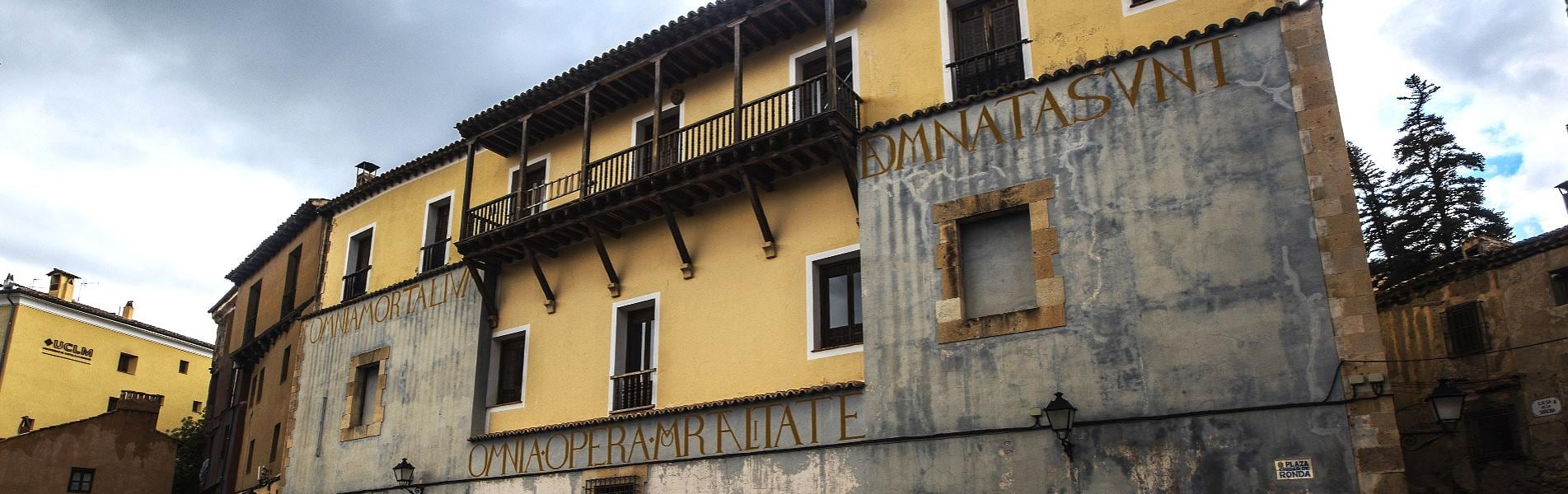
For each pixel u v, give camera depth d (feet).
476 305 66.49
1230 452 38.27
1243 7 45.29
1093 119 44.91
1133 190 43.14
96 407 137.49
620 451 55.31
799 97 56.24
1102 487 40.09
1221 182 41.37
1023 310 43.86
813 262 52.37
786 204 54.44
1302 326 38.29
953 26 52.95
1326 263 38.50
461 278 68.64
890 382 46.19
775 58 58.75
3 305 129.80
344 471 70.38
